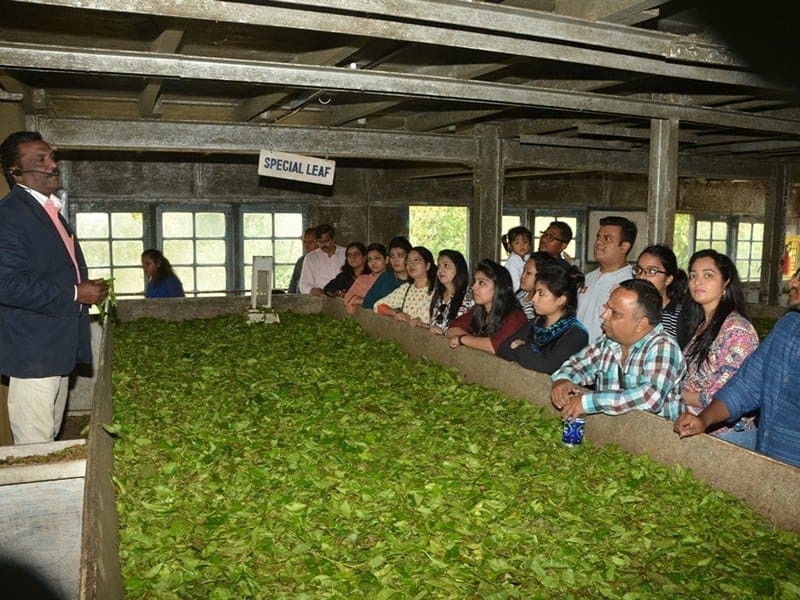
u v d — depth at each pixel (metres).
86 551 2.02
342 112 7.11
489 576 2.48
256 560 2.62
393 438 3.94
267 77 4.66
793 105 6.45
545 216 13.63
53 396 4.16
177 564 2.54
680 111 6.24
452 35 3.86
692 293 3.70
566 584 2.44
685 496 3.08
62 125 6.70
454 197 12.87
